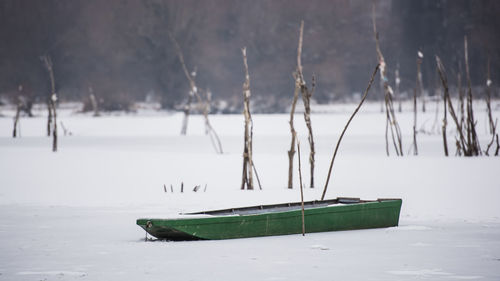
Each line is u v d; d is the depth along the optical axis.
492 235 39.22
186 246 36.06
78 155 82.75
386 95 78.19
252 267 30.66
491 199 52.97
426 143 104.00
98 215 47.72
